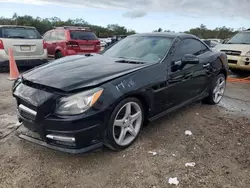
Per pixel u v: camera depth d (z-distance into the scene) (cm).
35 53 785
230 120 418
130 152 303
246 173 269
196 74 413
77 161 283
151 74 323
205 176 262
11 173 260
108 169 270
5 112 421
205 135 356
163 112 359
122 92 280
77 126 251
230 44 838
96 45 956
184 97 397
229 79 781
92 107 257
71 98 255
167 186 246
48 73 304
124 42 435
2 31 736
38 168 269
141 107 319
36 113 263
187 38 426
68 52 891
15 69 693
